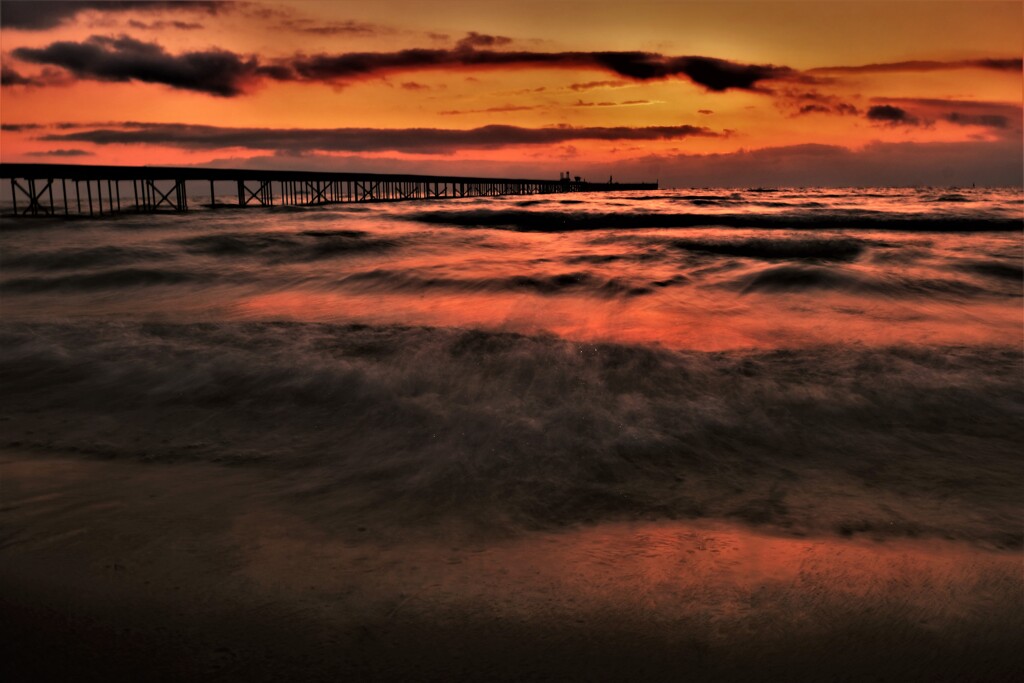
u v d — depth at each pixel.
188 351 6.24
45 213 38.12
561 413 4.64
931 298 9.76
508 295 10.21
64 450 4.13
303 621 2.18
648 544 2.85
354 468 3.81
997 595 2.41
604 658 2.02
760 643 2.11
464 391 5.13
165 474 3.71
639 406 4.80
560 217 31.34
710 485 3.61
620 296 9.95
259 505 3.24
